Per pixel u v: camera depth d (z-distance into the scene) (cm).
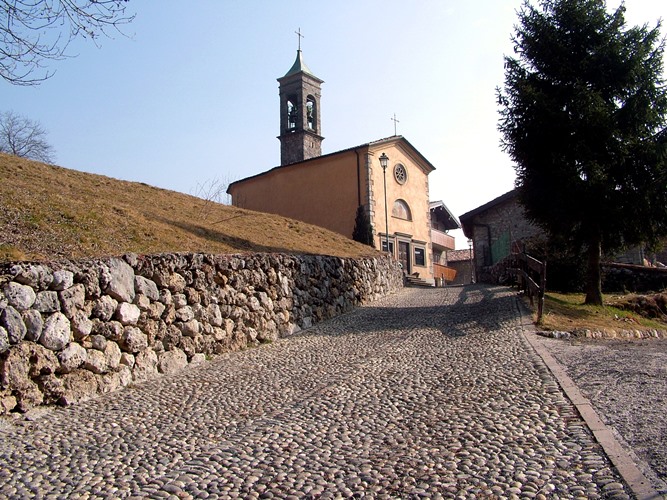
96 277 732
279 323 1152
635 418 528
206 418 609
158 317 835
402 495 394
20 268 633
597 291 1559
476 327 1127
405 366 818
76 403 662
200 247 1224
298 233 1997
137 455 498
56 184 1284
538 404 586
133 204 1435
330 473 441
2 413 582
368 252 2147
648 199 1413
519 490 389
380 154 2852
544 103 1460
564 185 1466
